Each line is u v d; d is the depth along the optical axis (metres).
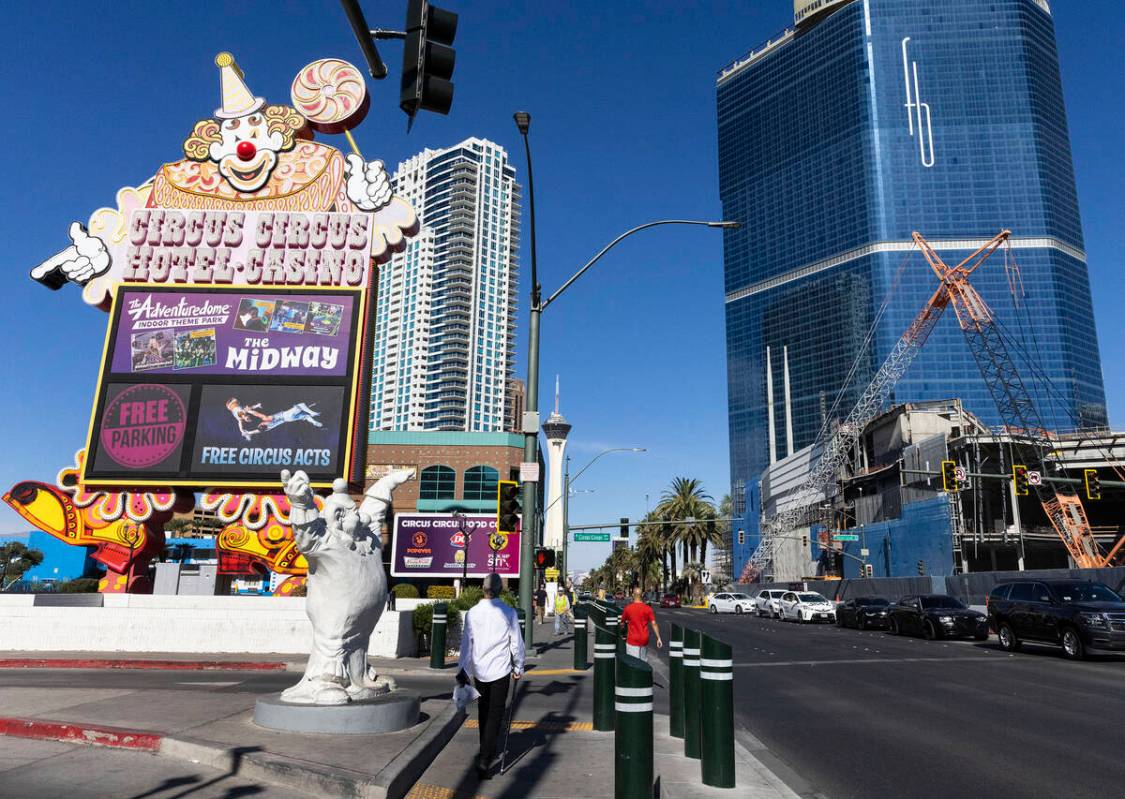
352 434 19.52
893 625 30.55
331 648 8.31
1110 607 18.64
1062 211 156.00
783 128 183.62
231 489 19.45
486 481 66.81
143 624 18.20
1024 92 159.75
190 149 21.45
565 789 6.47
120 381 19.81
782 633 31.17
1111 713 10.87
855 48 168.88
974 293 85.62
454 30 6.95
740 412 185.00
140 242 20.66
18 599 18.58
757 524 107.56
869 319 155.75
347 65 21.64
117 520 19.59
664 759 7.57
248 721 8.12
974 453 56.59
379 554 9.08
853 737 9.20
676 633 9.07
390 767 6.28
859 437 73.94
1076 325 149.88
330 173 21.28
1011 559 61.28
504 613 7.13
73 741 7.54
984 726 9.91
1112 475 61.94
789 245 177.75
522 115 16.52
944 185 157.38
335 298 20.31
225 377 19.83
